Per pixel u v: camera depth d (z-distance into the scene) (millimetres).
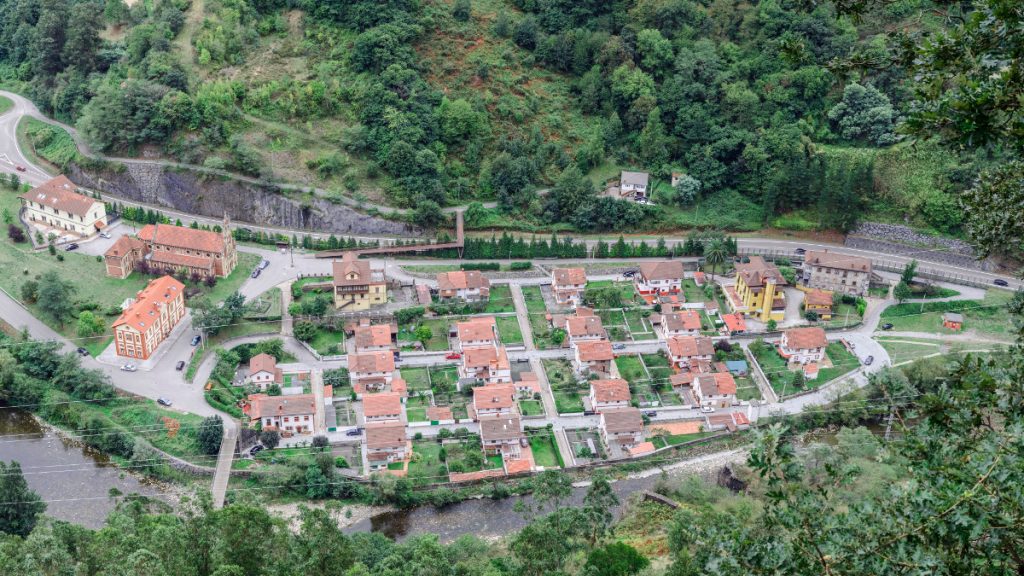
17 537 126812
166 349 192625
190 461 168375
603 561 114000
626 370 198500
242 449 171125
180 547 105938
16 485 152000
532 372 196000
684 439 182125
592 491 138500
